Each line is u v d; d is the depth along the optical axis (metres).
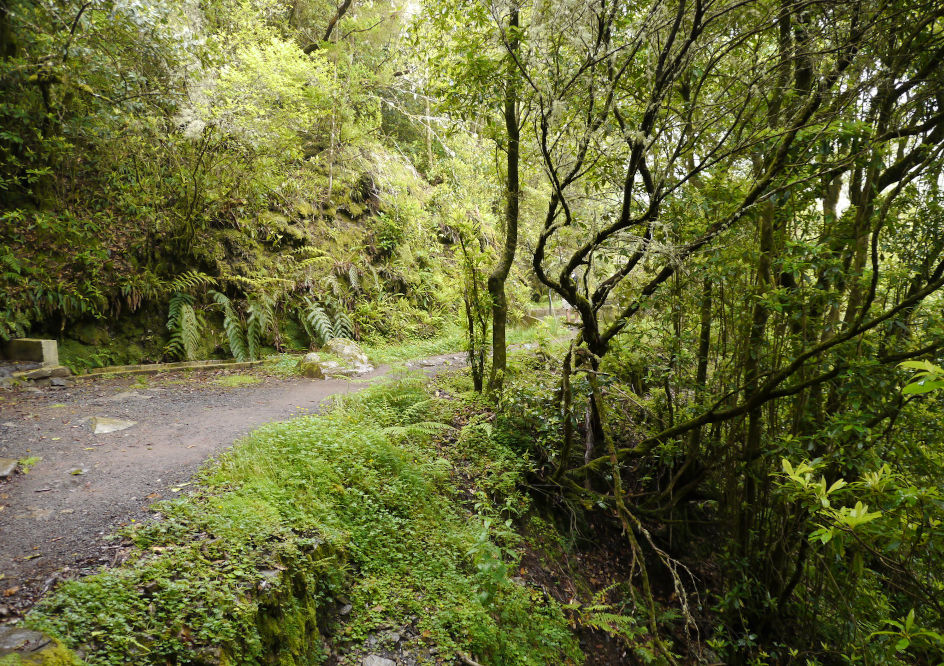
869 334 4.25
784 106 4.29
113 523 3.43
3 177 7.98
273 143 10.46
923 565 3.89
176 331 9.11
